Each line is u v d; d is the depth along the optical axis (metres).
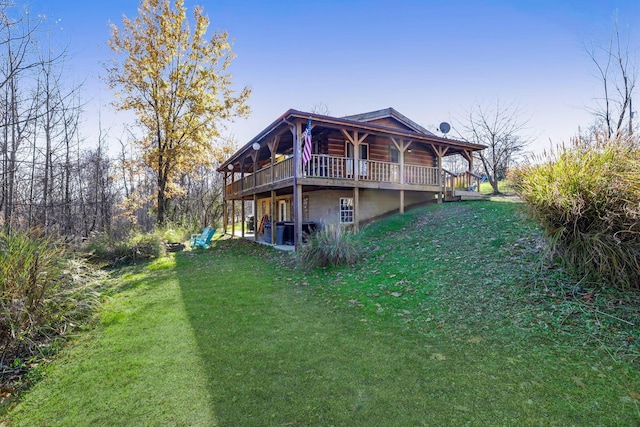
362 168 13.48
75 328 4.45
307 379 2.89
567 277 4.24
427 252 6.84
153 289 6.50
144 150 18.70
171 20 17.14
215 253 11.70
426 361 3.09
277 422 2.33
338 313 4.58
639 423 2.12
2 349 3.62
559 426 2.14
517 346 3.21
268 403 2.56
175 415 2.47
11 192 10.62
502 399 2.45
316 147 13.71
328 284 6.07
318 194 14.02
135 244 10.48
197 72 18.17
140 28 16.88
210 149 19.19
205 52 18.09
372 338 3.68
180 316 4.75
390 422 2.28
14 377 3.22
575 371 2.74
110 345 3.84
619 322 3.30
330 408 2.46
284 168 11.36
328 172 10.95
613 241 3.78
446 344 3.41
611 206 3.74
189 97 17.64
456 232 7.89
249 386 2.82
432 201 14.22
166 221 17.66
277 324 4.28
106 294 6.21
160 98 17.45
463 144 13.98
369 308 4.64
